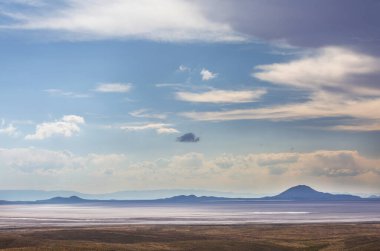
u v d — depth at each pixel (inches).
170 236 6806.1
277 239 6727.4
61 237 6491.1
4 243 5698.8
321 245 6092.5
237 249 5674.2
